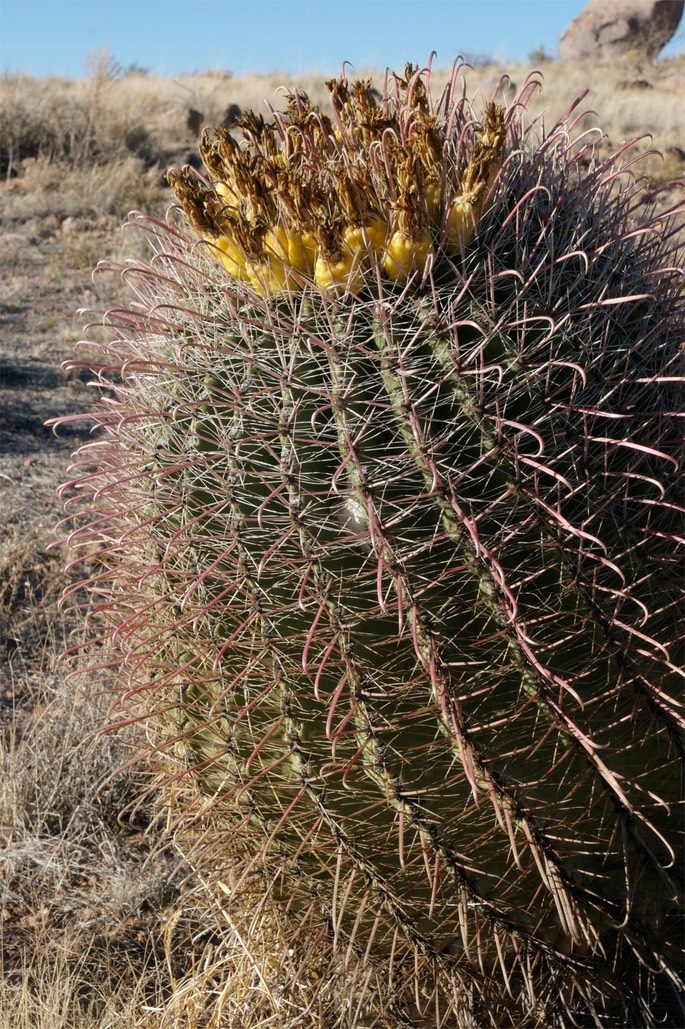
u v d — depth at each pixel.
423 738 2.01
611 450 2.04
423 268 2.00
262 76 28.45
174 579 2.20
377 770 2.03
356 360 1.97
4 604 4.63
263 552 2.03
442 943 2.25
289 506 1.98
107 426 2.38
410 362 1.95
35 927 3.11
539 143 2.50
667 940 2.30
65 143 14.05
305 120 2.31
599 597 2.05
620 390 2.12
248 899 2.49
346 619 1.98
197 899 3.13
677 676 2.18
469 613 1.97
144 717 2.34
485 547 1.91
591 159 2.51
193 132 15.53
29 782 3.60
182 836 2.65
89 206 11.73
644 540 2.09
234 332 2.10
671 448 2.20
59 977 2.74
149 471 2.23
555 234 2.21
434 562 1.95
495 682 1.99
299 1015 2.49
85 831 3.49
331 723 2.05
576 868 2.13
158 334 2.27
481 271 2.04
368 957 2.31
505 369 1.99
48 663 4.25
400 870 2.14
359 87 2.35
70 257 10.12
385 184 2.05
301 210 2.02
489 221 2.12
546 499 1.99
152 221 2.33
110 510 2.41
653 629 2.13
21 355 7.66
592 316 2.12
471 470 1.95
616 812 2.12
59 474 5.86
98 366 2.24
